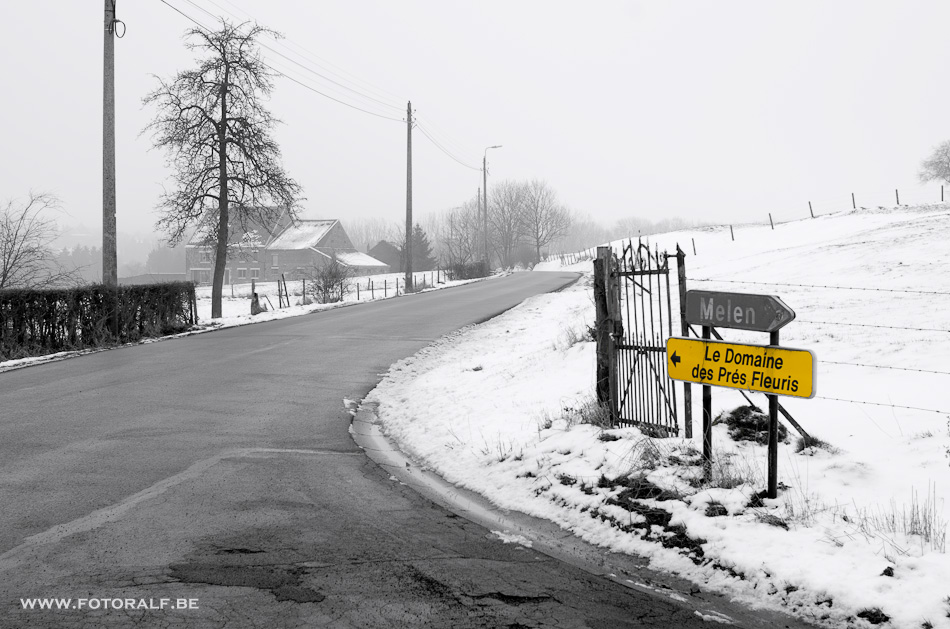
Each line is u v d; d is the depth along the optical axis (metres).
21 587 4.84
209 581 4.96
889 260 19.77
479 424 9.70
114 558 5.35
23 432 9.46
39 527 6.02
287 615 4.46
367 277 77.25
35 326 17.12
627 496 6.27
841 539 5.07
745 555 5.11
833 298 14.93
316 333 20.48
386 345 17.97
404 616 4.48
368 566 5.28
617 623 4.45
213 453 8.55
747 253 41.12
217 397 11.92
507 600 4.75
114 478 7.46
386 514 6.51
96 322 18.25
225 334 20.59
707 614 4.59
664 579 5.16
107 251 20.03
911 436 6.75
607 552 5.67
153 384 13.03
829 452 6.64
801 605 4.59
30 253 24.12
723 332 12.68
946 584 4.38
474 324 22.02
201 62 29.62
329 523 6.23
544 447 7.90
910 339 10.45
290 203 31.28
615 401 8.24
